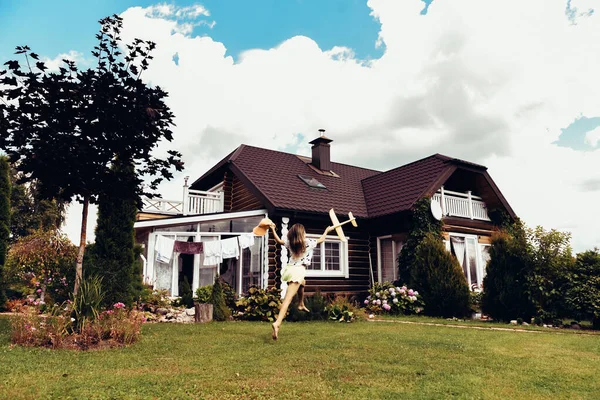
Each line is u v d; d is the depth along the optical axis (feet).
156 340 21.20
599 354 19.02
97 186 22.91
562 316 34.30
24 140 20.84
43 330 19.69
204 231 44.06
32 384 12.40
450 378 14.03
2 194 46.98
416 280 41.52
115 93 21.43
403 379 13.78
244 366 15.26
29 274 47.65
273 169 54.85
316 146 62.59
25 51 20.93
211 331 24.93
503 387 13.11
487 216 56.03
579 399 12.00
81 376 13.42
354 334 24.25
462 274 39.32
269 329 26.16
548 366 16.19
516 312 35.19
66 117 21.44
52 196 22.82
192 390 11.99
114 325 20.80
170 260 41.78
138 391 11.80
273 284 43.52
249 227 45.83
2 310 44.50
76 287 22.07
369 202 54.24
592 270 32.65
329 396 11.74
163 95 23.36
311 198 49.88
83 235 22.93
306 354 17.69
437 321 34.17
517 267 35.55
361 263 50.37
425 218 45.62
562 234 34.76
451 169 49.73
